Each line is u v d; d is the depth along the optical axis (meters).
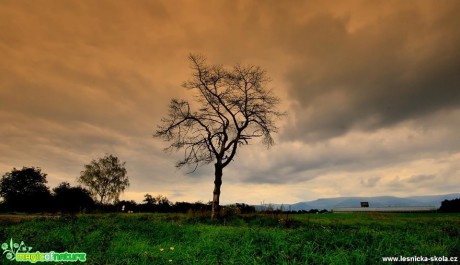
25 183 64.50
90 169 56.75
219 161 24.94
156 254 7.29
